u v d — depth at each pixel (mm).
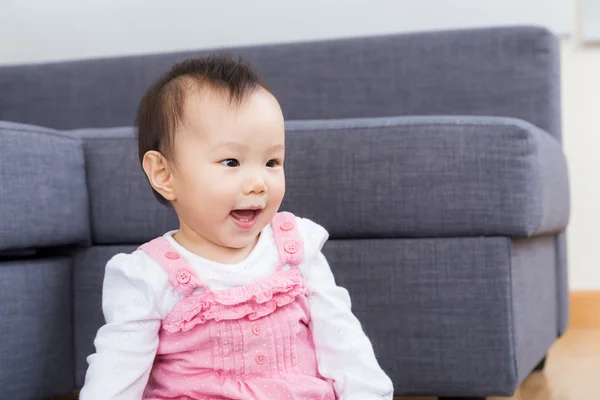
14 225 1227
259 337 978
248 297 978
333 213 1316
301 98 2020
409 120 1310
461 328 1276
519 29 1902
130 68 2117
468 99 1933
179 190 1003
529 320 1401
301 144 1331
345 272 1319
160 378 997
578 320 2404
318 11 2332
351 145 1312
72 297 1389
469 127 1274
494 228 1261
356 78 1992
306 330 1030
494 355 1265
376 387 991
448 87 1943
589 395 1547
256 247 1033
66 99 2154
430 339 1289
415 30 2305
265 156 983
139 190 1375
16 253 1304
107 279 1022
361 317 1312
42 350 1303
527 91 1896
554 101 1906
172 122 998
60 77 2162
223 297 975
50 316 1323
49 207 1289
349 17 2324
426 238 1297
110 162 1389
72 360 1384
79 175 1375
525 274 1384
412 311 1295
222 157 966
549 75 1887
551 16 2285
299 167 1329
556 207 1533
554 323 1728
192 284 976
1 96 2195
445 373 1284
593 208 2379
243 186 962
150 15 2396
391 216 1294
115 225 1383
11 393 1241
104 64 2137
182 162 987
